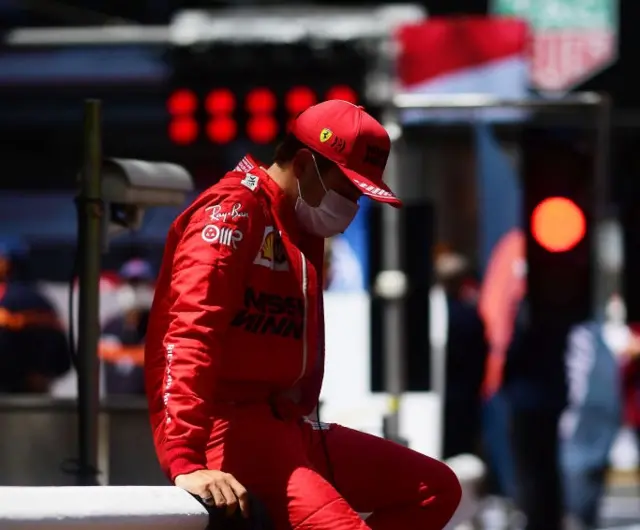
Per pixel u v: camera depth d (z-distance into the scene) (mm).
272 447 14273
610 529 45562
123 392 36188
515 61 34312
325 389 34562
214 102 29391
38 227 56250
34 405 23797
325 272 36688
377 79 28891
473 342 38969
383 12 51594
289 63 28984
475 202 59062
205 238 13977
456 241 59219
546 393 37000
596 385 38469
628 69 75062
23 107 56125
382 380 31438
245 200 14281
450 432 38688
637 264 63656
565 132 28938
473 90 34188
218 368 13781
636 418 53719
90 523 12297
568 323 28969
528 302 28938
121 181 19484
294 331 14680
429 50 33719
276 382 14672
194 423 13461
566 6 51219
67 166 58625
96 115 19328
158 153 49000
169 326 13891
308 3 73000
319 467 15211
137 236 44281
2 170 57750
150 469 22922
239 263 14055
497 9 51688
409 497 15328
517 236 40562
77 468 19781
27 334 36531
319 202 14719
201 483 13211
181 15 53250
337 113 14727
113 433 22953
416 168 58781
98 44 29031
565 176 28672
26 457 23781
